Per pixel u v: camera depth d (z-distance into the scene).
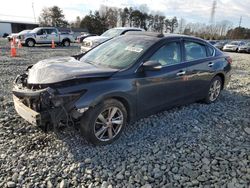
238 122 4.69
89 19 62.62
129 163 3.22
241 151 3.58
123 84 3.59
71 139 3.71
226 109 5.39
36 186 2.75
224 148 3.66
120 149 3.54
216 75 5.57
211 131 4.24
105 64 3.99
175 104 4.64
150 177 2.96
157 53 4.11
